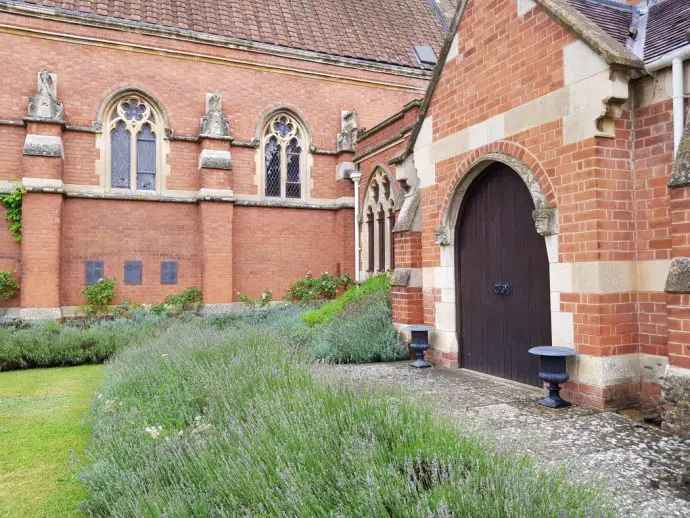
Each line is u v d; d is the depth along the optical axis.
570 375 5.80
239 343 7.66
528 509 2.48
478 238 7.66
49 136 14.27
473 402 5.86
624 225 5.62
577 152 5.71
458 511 2.49
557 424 5.00
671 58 5.18
